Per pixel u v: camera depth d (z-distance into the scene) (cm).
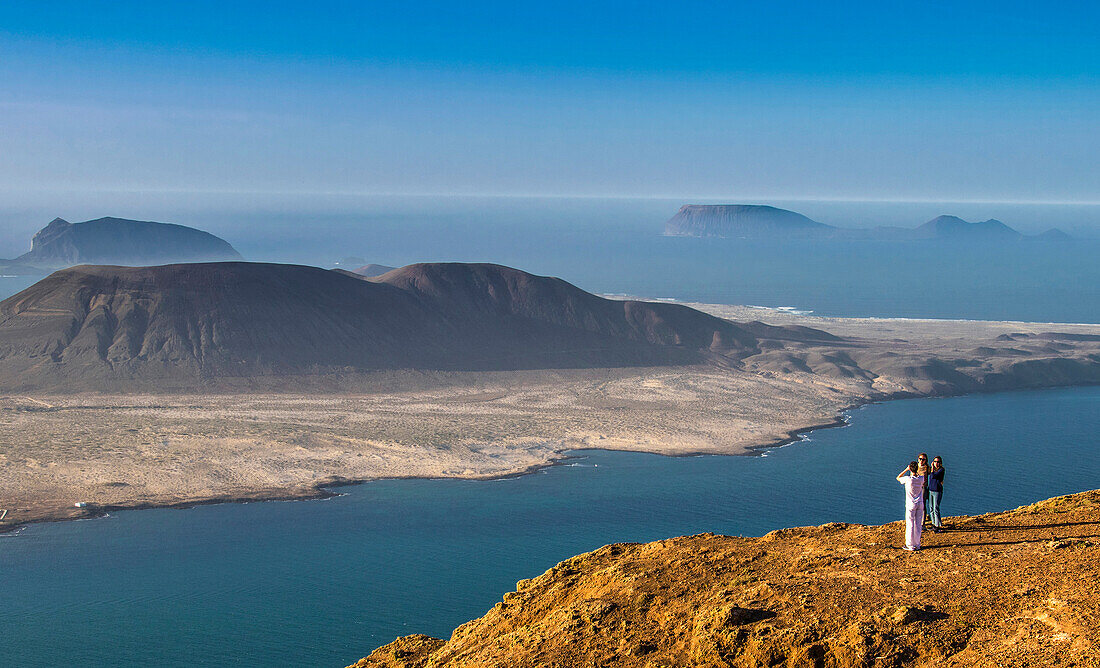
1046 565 1853
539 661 2003
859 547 2184
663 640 1967
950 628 1691
